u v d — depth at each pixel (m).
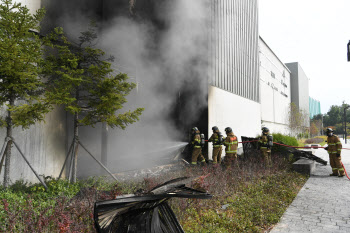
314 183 8.20
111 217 1.62
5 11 4.57
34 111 4.67
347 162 13.60
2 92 4.71
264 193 6.55
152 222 1.78
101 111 5.80
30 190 5.08
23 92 4.75
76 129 6.03
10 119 4.84
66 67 5.61
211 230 3.96
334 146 9.46
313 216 4.95
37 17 5.00
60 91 5.03
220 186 6.25
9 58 4.19
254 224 4.49
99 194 4.32
